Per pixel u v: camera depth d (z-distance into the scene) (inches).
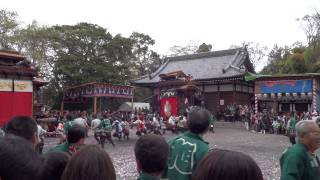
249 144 1089.4
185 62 2449.6
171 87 1894.7
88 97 1836.9
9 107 1104.2
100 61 2276.1
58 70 2151.8
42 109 1535.4
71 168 103.0
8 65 1126.4
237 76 1951.3
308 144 187.9
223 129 1754.4
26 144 109.7
